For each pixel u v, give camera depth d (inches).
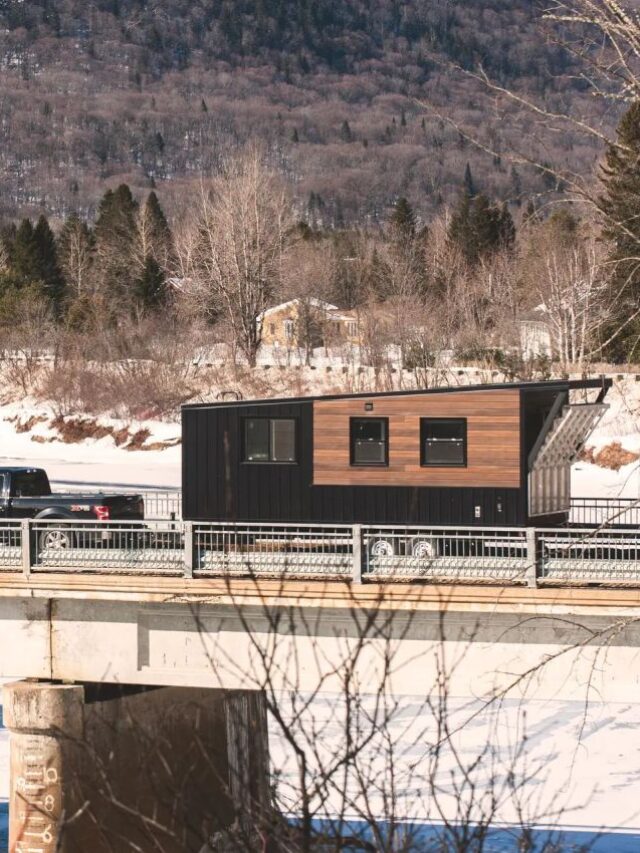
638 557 2410.2
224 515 2888.8
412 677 2390.5
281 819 953.5
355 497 2812.5
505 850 2736.2
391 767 943.0
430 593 2336.4
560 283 4963.1
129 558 2556.6
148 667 2549.2
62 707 2593.5
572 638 2321.6
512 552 2699.3
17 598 2623.0
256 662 2464.3
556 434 2748.5
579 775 3631.9
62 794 2588.6
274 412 2861.7
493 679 2352.4
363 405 2812.5
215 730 2832.2
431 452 2785.4
